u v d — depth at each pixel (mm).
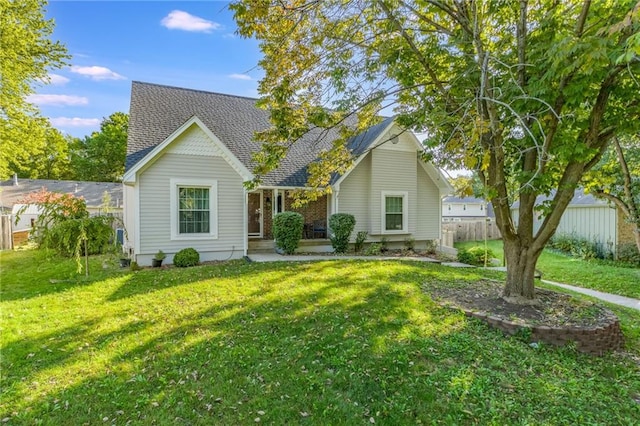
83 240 8211
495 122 4875
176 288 6965
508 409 3266
